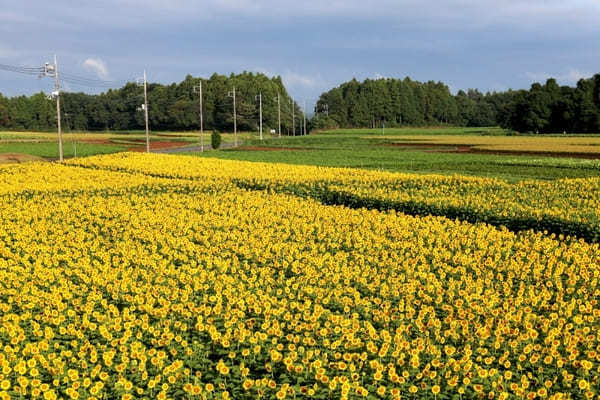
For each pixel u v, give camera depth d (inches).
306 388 333.7
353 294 511.2
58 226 784.3
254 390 345.7
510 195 986.1
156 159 1786.4
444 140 3563.0
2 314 467.8
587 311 458.0
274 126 6082.7
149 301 470.3
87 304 463.5
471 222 826.2
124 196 1068.5
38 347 380.8
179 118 6141.7
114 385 346.6
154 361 365.1
